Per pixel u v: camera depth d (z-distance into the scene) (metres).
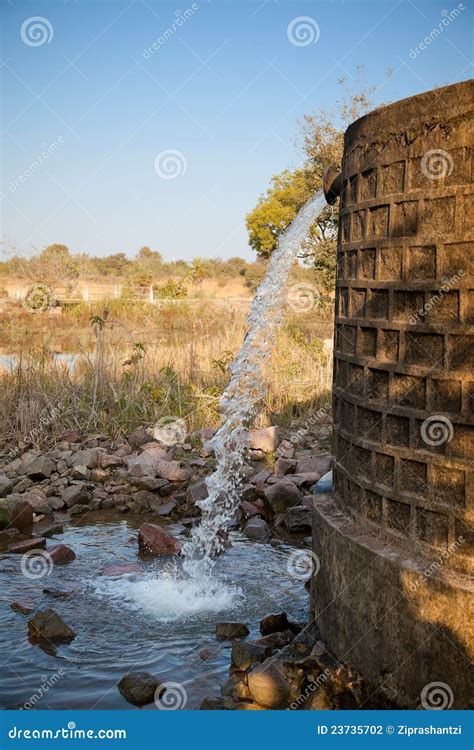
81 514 5.99
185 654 3.73
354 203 3.52
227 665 3.62
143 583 4.59
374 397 3.32
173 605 4.29
